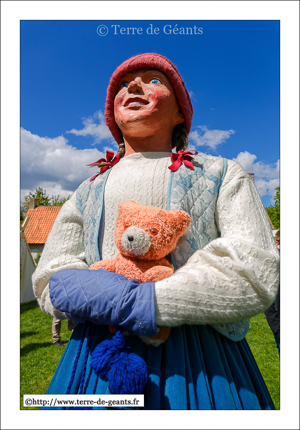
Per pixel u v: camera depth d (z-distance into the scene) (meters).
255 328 5.86
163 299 1.03
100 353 1.03
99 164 1.70
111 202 1.45
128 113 1.50
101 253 1.42
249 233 1.22
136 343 1.16
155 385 1.07
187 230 1.29
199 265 1.15
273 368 3.97
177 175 1.40
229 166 1.42
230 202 1.32
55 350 4.79
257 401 1.17
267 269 1.13
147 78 1.53
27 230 20.38
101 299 1.05
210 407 1.06
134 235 1.09
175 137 1.74
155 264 1.17
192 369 1.14
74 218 1.63
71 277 1.14
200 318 1.04
